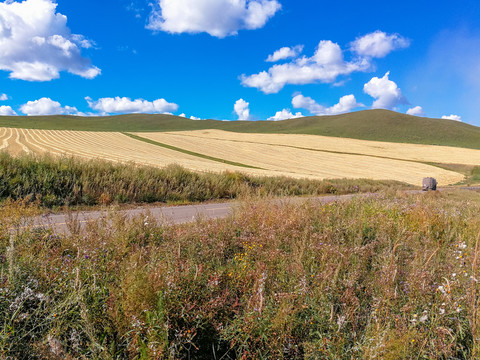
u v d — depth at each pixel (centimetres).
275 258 438
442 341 271
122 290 295
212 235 552
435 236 646
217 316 307
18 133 7194
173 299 298
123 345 271
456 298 311
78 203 1178
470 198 2136
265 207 750
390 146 10244
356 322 296
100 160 1608
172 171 1773
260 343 282
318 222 682
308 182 2727
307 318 301
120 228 526
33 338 259
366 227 646
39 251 410
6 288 275
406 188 3744
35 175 1187
